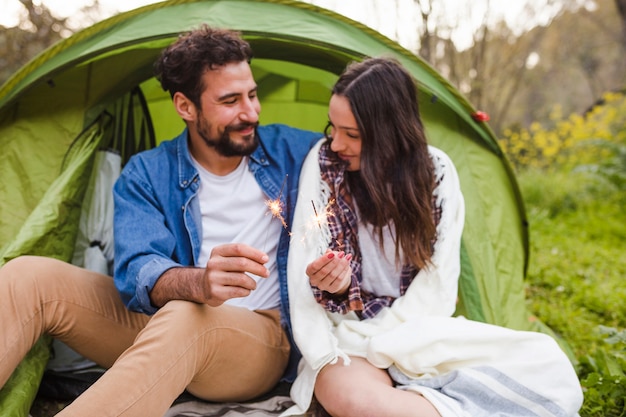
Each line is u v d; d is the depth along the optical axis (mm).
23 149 2232
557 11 7797
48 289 1684
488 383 1592
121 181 1883
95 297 1772
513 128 7633
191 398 1873
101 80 2301
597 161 6160
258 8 2271
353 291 1743
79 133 2248
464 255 2164
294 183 1986
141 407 1434
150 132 2600
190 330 1533
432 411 1523
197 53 1792
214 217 1930
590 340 2715
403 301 1786
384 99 1739
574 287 3363
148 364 1460
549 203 5457
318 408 1737
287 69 2625
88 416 1371
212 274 1489
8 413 1607
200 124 1852
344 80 1765
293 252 1766
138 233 1761
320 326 1691
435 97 2336
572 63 9727
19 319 1616
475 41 6867
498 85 8070
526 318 2346
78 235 2230
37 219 2004
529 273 3619
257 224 1936
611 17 9750
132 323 1833
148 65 2355
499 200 2477
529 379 1603
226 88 1793
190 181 1906
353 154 1797
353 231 1825
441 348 1637
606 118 6621
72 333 1747
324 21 2301
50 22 4906
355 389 1582
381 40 2359
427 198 1810
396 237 1797
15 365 1615
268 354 1783
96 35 2252
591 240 4562
